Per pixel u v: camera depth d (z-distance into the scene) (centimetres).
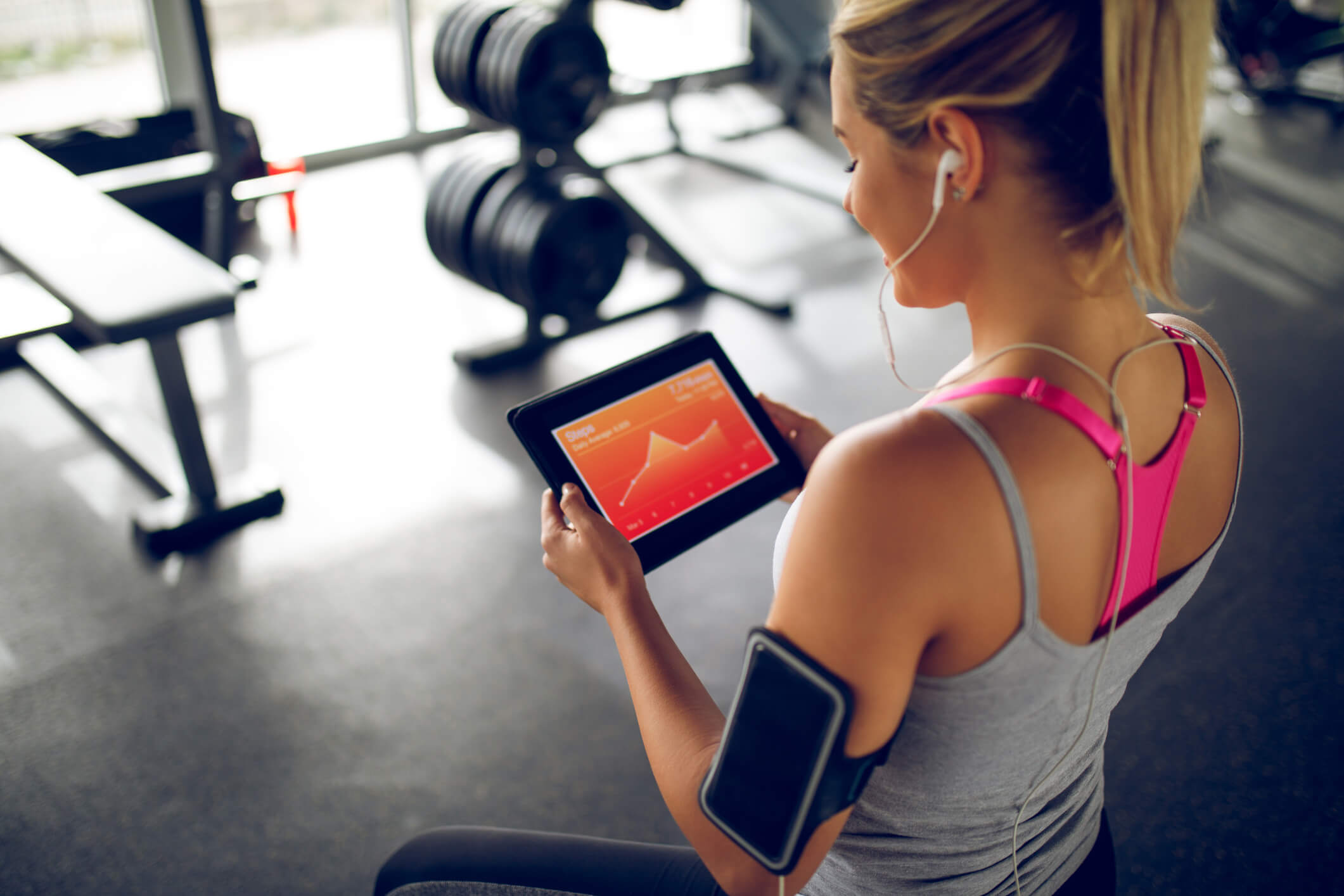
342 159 472
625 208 333
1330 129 526
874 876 66
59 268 220
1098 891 75
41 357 294
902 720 52
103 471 254
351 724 183
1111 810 166
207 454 229
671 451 90
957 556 46
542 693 191
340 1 605
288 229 400
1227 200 430
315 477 253
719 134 514
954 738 54
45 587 213
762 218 429
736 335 329
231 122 337
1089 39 47
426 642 202
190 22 308
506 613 211
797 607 48
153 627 204
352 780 171
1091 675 55
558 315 313
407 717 184
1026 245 52
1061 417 50
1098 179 49
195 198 345
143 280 218
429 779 172
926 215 54
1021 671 51
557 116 299
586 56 294
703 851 58
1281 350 313
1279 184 451
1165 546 59
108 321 201
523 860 83
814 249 400
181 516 228
